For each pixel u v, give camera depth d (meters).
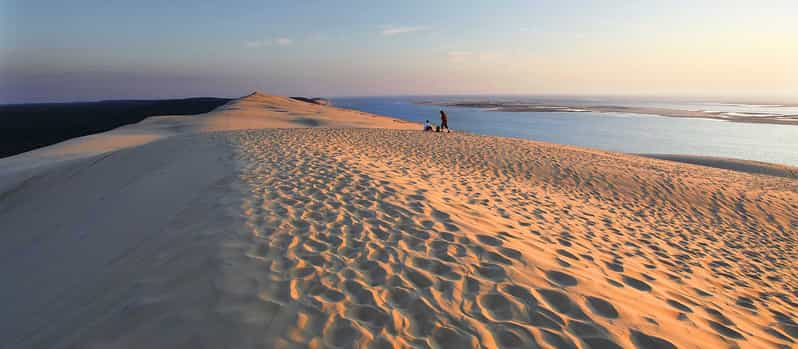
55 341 3.06
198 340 2.73
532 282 3.65
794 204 10.32
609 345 2.83
